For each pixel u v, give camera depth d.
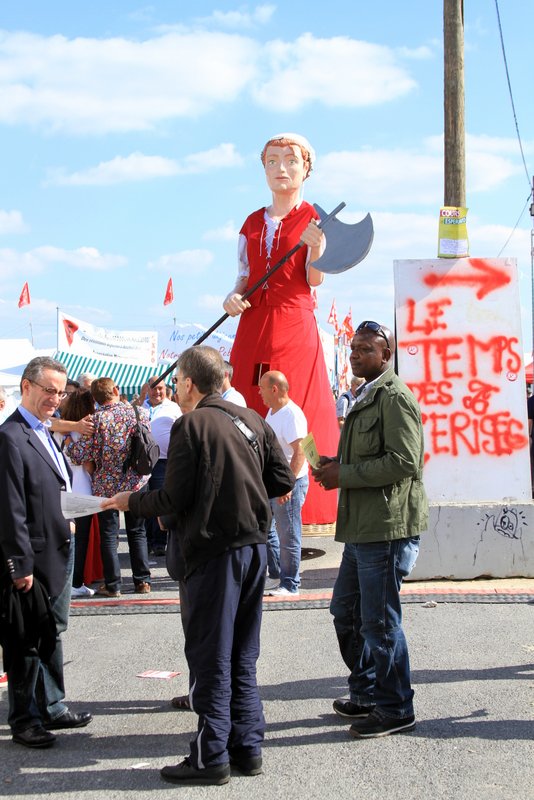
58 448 4.82
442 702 4.89
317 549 9.56
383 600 4.38
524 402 8.27
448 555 7.93
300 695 5.11
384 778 3.96
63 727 4.71
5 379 21.91
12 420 4.55
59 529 4.52
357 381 13.88
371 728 4.43
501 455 8.23
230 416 4.18
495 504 7.98
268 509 4.18
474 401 8.27
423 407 8.27
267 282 10.05
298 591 7.70
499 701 4.88
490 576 7.94
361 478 4.30
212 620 3.96
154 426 9.85
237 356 10.17
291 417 7.49
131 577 8.98
